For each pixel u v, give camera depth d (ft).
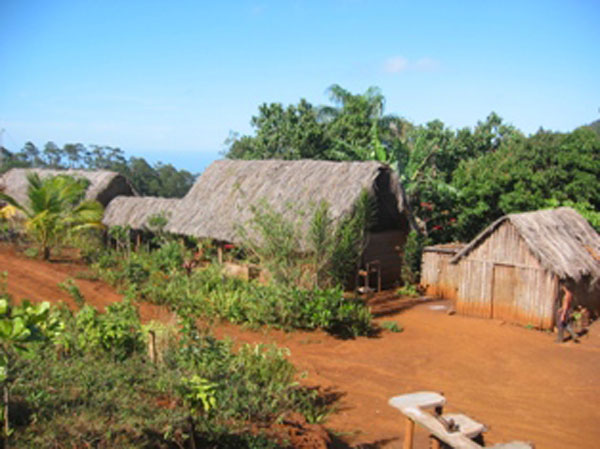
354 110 98.27
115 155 224.12
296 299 41.45
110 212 82.28
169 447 16.71
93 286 48.14
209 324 38.93
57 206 58.49
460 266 51.65
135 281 49.32
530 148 80.69
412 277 64.13
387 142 100.07
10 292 42.86
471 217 80.79
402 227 69.10
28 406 17.12
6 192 97.96
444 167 98.32
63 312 32.04
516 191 75.77
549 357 37.50
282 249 46.47
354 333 41.06
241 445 18.43
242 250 61.52
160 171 227.40
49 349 24.12
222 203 68.18
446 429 15.31
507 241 48.39
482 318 49.75
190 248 69.92
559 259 45.60
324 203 47.32
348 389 29.53
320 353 36.06
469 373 33.55
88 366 22.65
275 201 62.13
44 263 55.57
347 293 60.03
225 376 23.97
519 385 31.63
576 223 55.57
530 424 25.84
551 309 44.98
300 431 21.06
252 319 41.14
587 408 28.17
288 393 25.38
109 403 18.62
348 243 46.60
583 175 74.79
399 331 43.73
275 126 104.88
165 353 25.41
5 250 60.13
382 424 24.76
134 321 30.60
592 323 48.52
